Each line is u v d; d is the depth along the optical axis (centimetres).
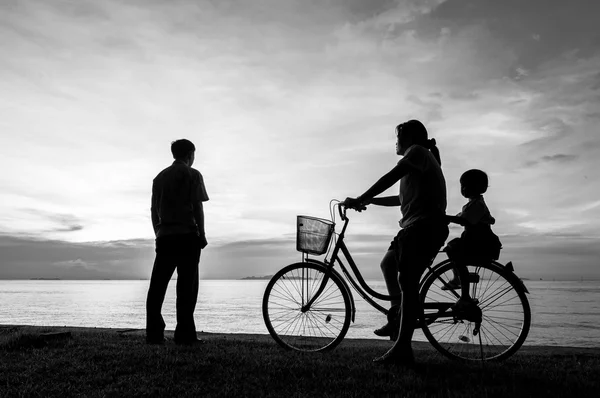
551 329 6531
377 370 402
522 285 457
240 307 15112
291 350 509
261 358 453
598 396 337
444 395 338
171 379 382
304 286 513
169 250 560
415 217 425
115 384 371
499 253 456
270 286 527
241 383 371
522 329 456
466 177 473
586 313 11225
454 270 462
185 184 566
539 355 501
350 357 466
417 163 422
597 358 481
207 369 413
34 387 365
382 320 8700
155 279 564
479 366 429
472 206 460
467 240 453
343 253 491
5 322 6919
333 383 364
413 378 378
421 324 451
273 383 371
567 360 468
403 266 426
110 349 507
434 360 457
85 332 682
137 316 9575
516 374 396
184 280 559
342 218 482
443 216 428
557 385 365
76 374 405
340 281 499
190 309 561
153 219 579
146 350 492
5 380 385
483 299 462
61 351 495
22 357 470
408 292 424
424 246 421
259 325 7144
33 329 720
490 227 462
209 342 573
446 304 450
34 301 17150
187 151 589
